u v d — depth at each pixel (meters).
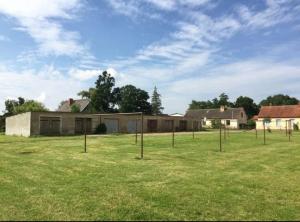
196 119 63.69
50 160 15.42
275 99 129.62
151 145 23.70
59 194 8.67
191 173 11.84
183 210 7.32
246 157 16.95
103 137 34.34
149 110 86.12
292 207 7.68
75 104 73.31
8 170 12.46
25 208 7.44
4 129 59.62
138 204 7.76
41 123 41.94
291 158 16.72
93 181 10.33
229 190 9.20
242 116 87.00
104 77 81.62
